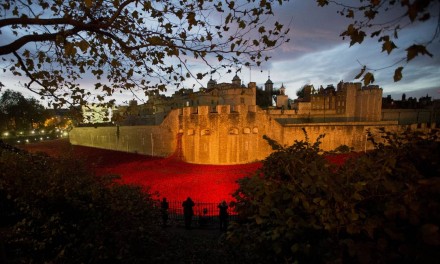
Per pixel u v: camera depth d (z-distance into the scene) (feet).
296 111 167.32
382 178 10.66
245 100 155.12
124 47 17.31
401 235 8.62
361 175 11.91
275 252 12.08
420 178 9.91
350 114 173.06
